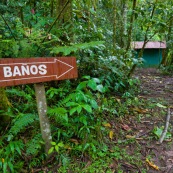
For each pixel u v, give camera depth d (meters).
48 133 1.89
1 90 2.24
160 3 3.95
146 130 2.66
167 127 2.70
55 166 1.92
